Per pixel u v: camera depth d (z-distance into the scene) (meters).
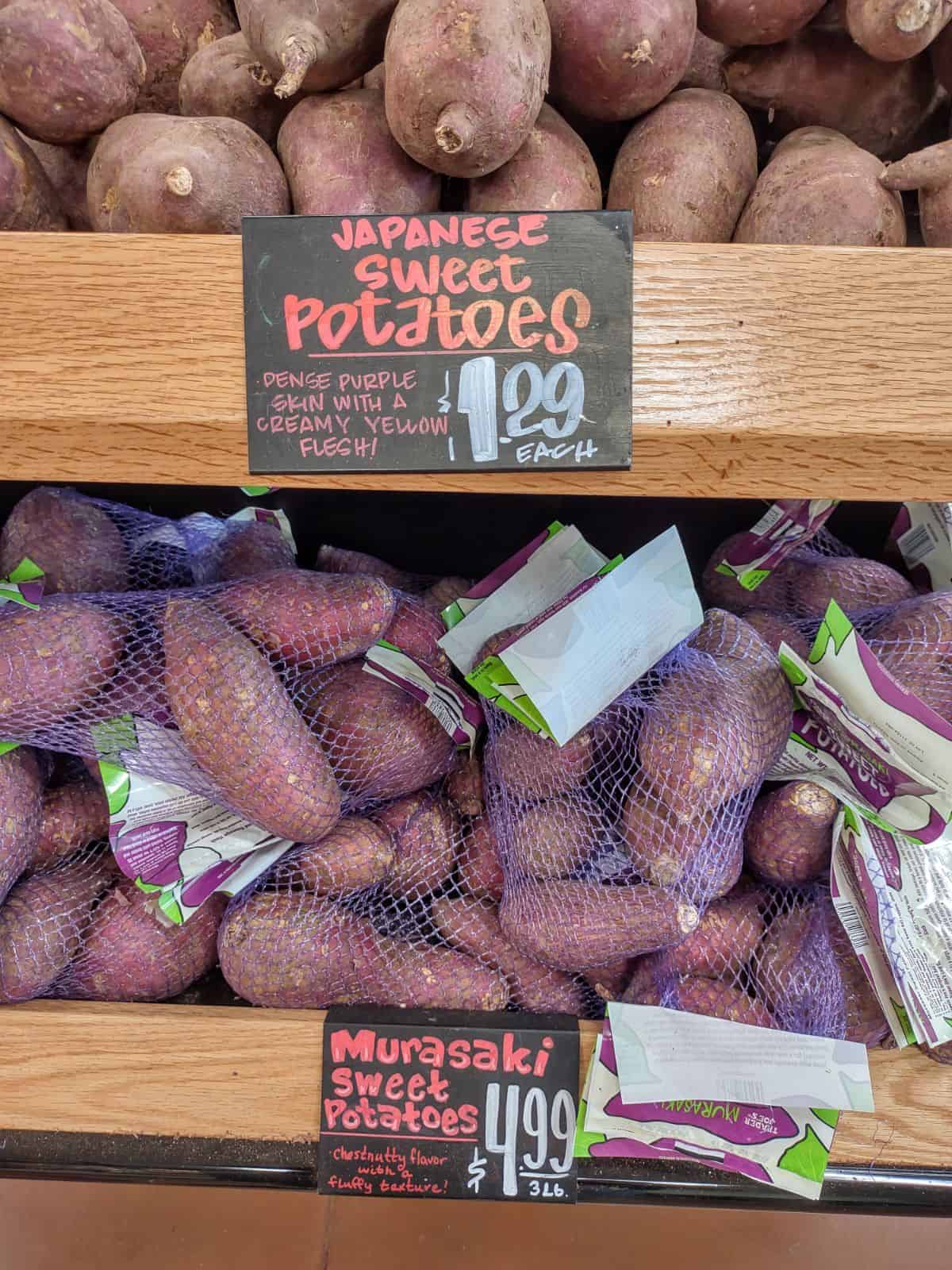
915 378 0.56
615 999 0.79
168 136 0.64
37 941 0.74
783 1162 0.74
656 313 0.56
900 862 0.74
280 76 0.68
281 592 0.79
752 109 0.79
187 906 0.74
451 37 0.57
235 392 0.57
